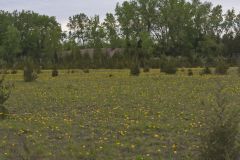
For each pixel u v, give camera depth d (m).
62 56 98.56
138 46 97.19
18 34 97.12
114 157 9.92
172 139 11.65
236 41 98.19
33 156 10.03
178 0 100.12
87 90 26.12
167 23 99.12
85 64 64.81
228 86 25.50
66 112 17.25
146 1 100.62
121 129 13.16
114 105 18.95
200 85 27.59
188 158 9.45
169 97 21.33
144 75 41.72
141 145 11.10
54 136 12.23
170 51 98.69
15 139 11.85
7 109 16.89
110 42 103.12
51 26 112.12
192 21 99.56
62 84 31.25
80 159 9.88
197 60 70.19
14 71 51.38
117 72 50.69
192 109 17.02
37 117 15.76
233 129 7.26
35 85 30.59
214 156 7.19
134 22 101.31
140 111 16.83
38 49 108.50
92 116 16.02
